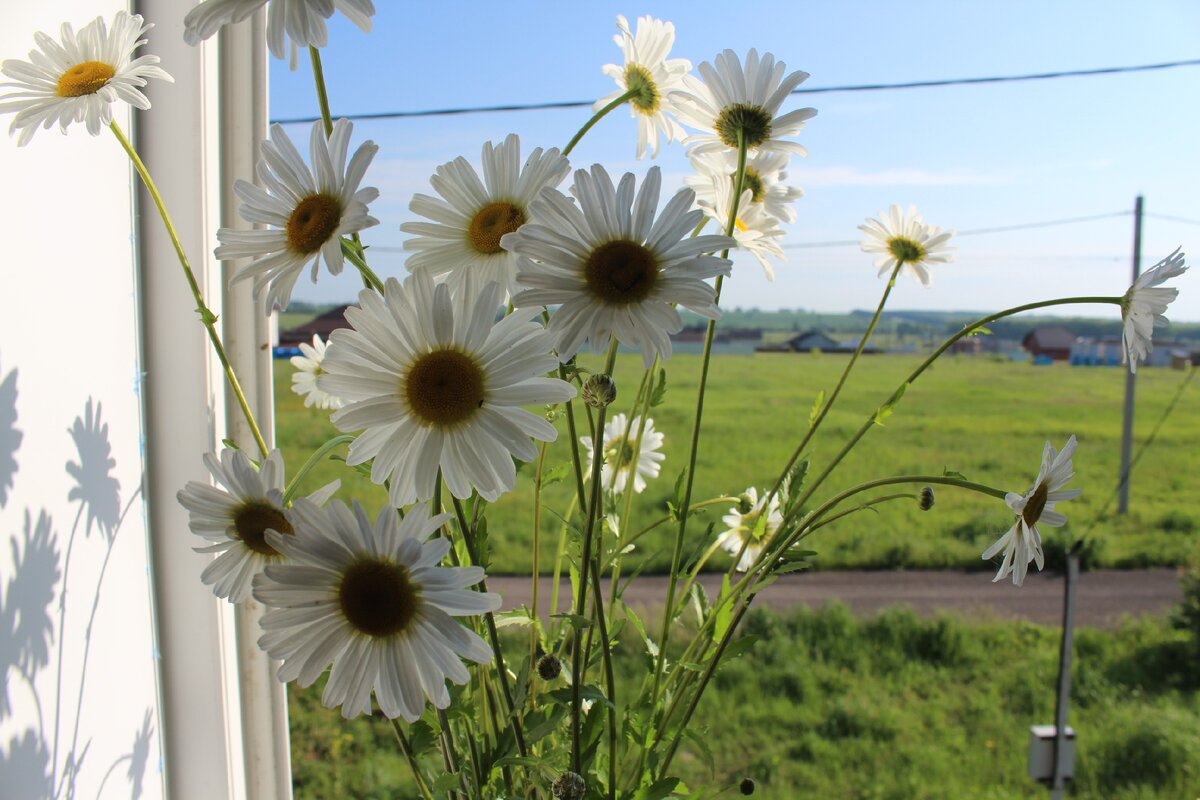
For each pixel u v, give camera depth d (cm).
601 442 49
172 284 79
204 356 80
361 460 44
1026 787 251
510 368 43
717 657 58
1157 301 49
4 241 60
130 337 76
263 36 84
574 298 43
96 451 71
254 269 46
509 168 49
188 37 45
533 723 56
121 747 76
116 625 75
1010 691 302
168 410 80
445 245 50
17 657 62
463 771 60
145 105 54
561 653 63
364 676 43
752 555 75
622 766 62
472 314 43
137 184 78
